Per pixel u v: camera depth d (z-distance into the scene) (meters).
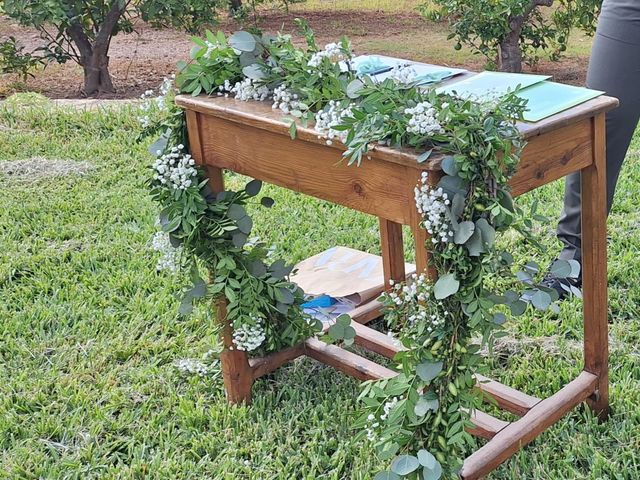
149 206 3.63
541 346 2.43
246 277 2.09
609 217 3.23
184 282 2.89
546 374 2.28
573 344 2.44
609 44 2.28
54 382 2.39
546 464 1.94
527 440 1.91
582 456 1.97
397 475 1.61
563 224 2.61
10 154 4.32
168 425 2.17
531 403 2.00
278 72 1.90
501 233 1.55
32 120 4.77
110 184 3.91
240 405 2.25
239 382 2.23
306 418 2.18
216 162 2.03
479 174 1.49
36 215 3.55
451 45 7.61
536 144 1.69
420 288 1.58
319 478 1.95
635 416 2.09
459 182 1.48
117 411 2.27
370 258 2.92
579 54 7.13
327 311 2.61
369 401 1.70
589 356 2.05
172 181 2.04
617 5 2.25
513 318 2.58
